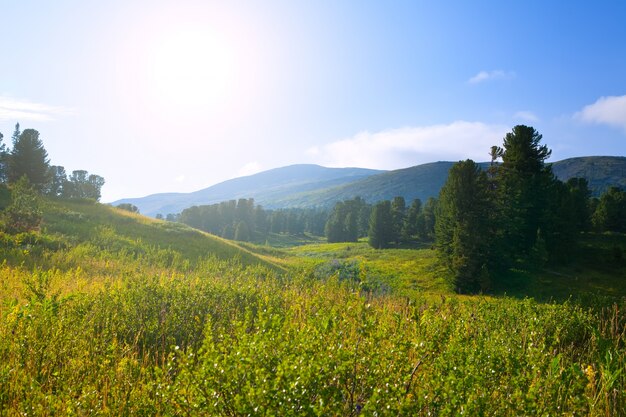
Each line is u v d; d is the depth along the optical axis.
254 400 2.34
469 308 7.10
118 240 32.53
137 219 45.69
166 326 6.07
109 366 4.26
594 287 40.69
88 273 16.16
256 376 2.50
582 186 72.19
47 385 3.83
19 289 8.91
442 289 41.72
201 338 5.83
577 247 54.34
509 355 3.65
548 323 6.17
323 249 87.94
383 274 46.31
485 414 2.64
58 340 4.56
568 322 6.26
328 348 2.92
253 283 9.70
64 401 3.35
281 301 7.98
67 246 24.62
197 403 2.52
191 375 2.68
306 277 12.48
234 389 2.56
